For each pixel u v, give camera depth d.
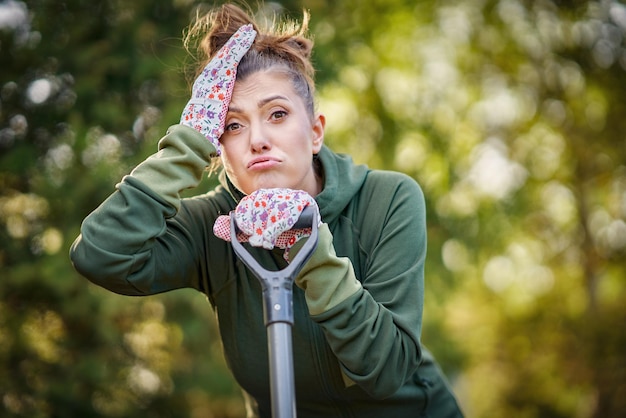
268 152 1.76
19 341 4.61
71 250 1.77
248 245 1.92
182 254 1.90
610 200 7.46
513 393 8.28
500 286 7.68
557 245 7.55
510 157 6.94
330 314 1.64
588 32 6.78
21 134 4.62
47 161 4.55
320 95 4.93
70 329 4.76
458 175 5.83
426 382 2.11
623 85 6.91
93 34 4.62
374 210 1.93
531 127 7.04
